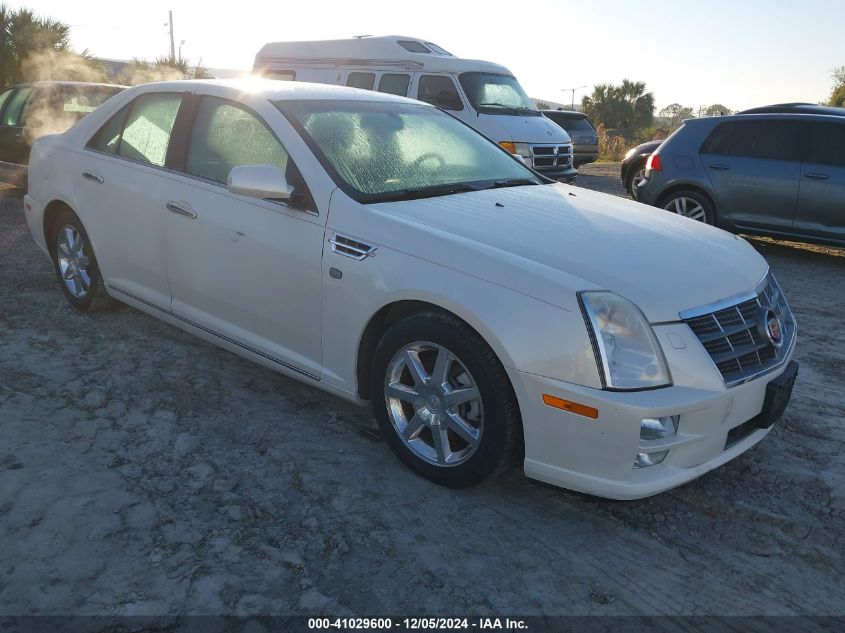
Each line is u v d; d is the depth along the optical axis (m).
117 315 5.10
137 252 4.34
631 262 3.03
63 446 3.40
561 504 3.13
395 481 3.24
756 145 7.84
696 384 2.76
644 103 44.94
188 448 3.43
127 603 2.45
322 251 3.37
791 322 3.52
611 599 2.59
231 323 3.93
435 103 11.09
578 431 2.72
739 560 2.82
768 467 3.45
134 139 4.46
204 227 3.86
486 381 2.89
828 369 4.69
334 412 3.86
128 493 3.06
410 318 3.13
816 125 7.54
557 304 2.74
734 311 2.99
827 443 3.70
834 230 7.46
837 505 3.15
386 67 11.48
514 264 2.88
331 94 4.13
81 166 4.71
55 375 4.14
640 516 3.07
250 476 3.23
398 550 2.78
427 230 3.14
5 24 18.88
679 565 2.78
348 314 3.30
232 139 3.90
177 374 4.23
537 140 10.84
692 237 3.49
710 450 2.88
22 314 5.09
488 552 2.80
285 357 3.68
